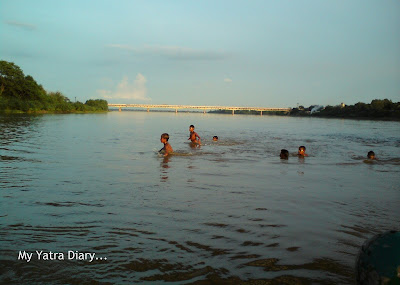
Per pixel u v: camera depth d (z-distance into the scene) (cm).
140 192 660
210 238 430
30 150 1238
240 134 2547
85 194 631
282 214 536
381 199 641
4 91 6744
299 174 904
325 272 346
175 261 365
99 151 1278
